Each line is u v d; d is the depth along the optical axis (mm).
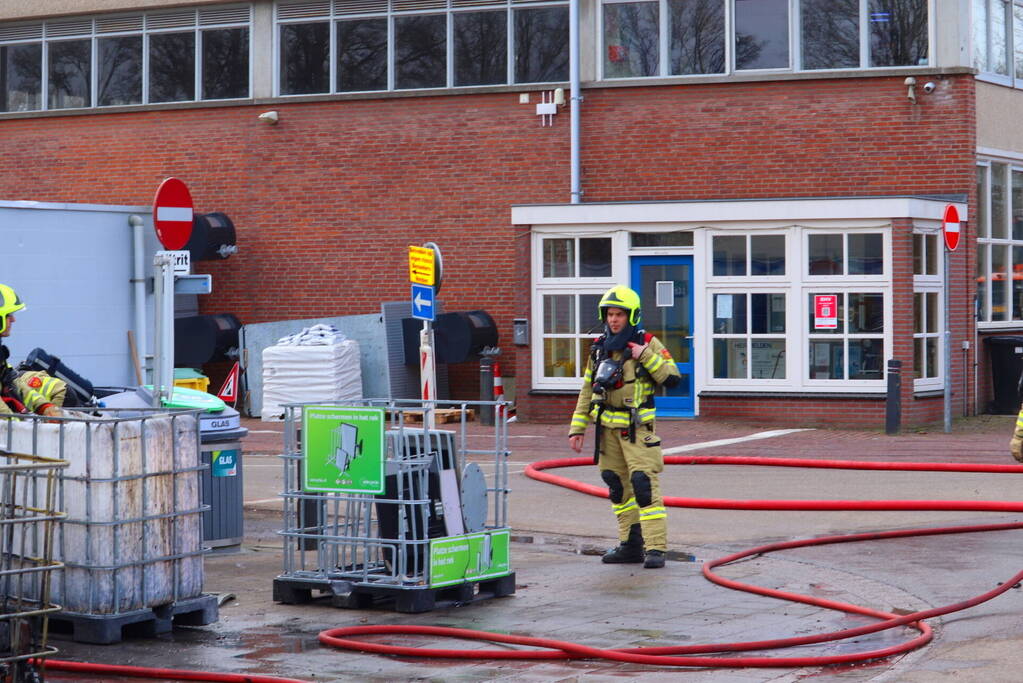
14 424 8383
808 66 24094
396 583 9211
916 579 10250
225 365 27609
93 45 28672
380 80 26562
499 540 9664
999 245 25172
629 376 10883
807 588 9992
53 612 7363
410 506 9258
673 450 18891
